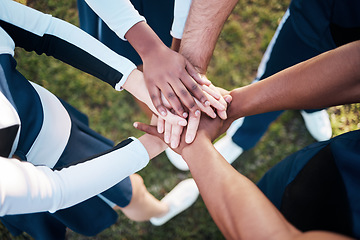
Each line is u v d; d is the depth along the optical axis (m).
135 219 1.85
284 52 1.46
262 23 2.40
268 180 1.20
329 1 1.17
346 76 0.88
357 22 1.16
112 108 2.23
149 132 1.15
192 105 1.07
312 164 0.98
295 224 0.97
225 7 1.15
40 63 2.30
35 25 1.03
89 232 1.49
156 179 2.10
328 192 0.88
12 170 0.75
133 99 2.25
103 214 1.48
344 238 0.62
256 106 1.09
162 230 1.99
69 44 1.06
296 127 2.18
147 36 1.11
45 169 0.87
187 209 2.02
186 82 1.09
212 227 1.98
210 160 0.94
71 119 1.26
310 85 0.94
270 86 1.05
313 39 1.32
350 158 0.85
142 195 1.63
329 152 0.94
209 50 1.24
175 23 1.25
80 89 2.26
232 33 2.37
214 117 1.09
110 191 1.37
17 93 1.01
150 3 1.38
